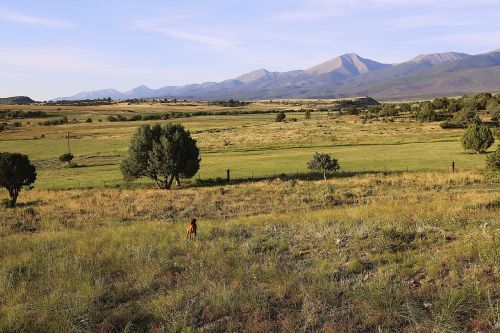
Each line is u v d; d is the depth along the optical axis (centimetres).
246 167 6312
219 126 16212
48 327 843
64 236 1936
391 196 3309
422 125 12325
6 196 4653
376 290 922
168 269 1227
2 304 995
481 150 6600
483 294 876
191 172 5175
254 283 1048
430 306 851
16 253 1568
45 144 12269
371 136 10144
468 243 1260
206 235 1750
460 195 2986
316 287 977
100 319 889
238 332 804
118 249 1505
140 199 3912
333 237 1521
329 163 5028
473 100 16125
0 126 17100
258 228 1894
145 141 5125
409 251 1256
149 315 896
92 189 5000
